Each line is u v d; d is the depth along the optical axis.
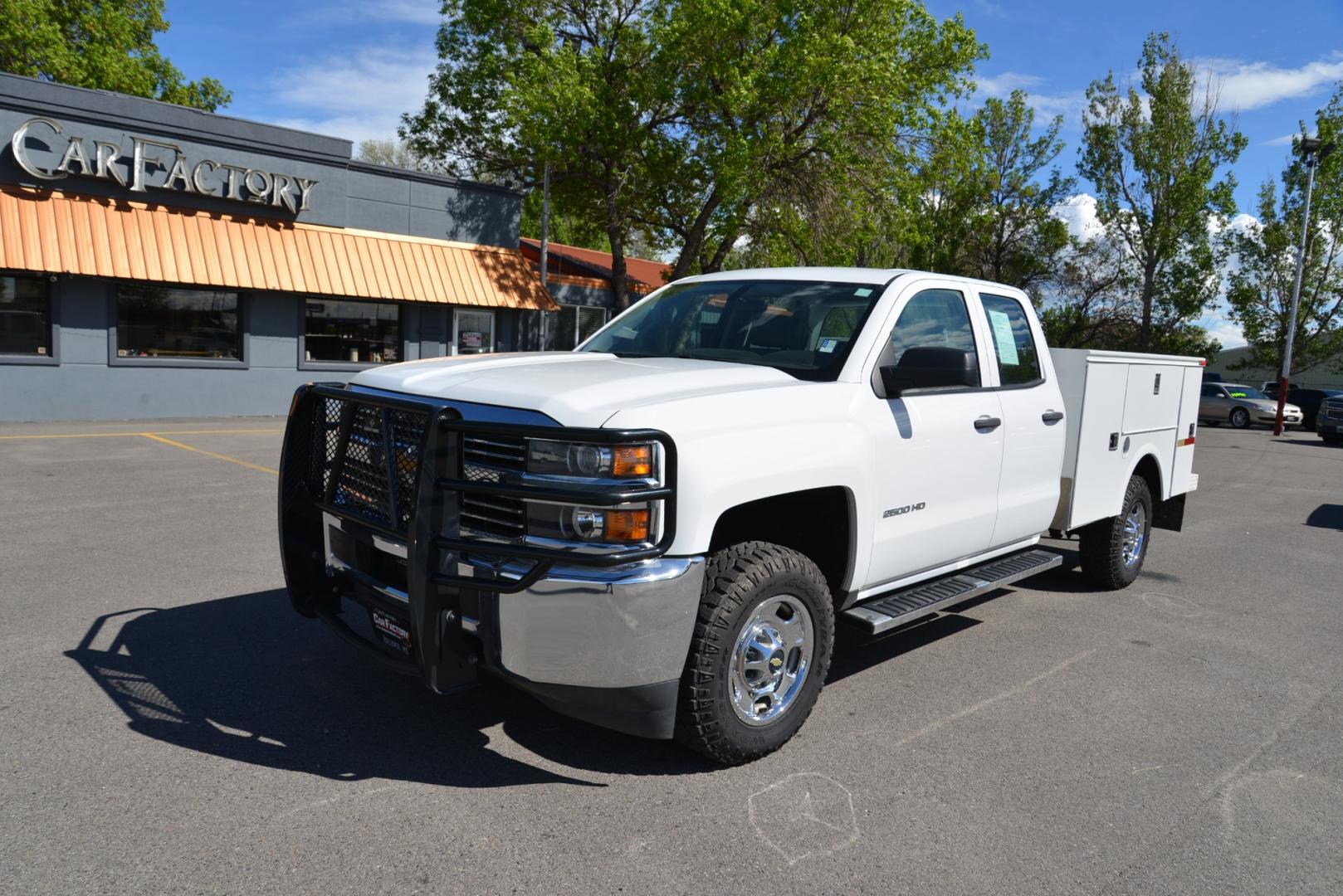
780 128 22.41
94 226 15.03
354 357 18.97
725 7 19.98
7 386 14.96
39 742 3.62
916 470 4.34
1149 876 3.01
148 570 6.20
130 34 33.16
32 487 9.15
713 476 3.31
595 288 24.53
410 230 19.27
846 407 3.98
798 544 4.24
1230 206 40.75
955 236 40.50
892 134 22.36
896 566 4.36
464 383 3.53
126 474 10.16
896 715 4.29
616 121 21.72
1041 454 5.37
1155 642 5.60
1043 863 3.06
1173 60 40.03
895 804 3.42
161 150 15.62
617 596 3.11
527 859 2.94
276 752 3.61
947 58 22.88
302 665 4.53
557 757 3.68
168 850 2.89
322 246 17.77
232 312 17.30
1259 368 48.25
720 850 3.04
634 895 2.76
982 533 4.95
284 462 4.00
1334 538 9.59
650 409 3.26
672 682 3.30
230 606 5.43
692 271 27.36
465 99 23.91
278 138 17.00
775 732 3.70
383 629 3.64
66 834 2.96
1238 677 5.02
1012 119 40.34
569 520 3.13
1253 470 16.55
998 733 4.12
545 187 21.72
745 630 3.55
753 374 3.91
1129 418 6.29
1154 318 43.12
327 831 3.05
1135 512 6.79
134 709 3.96
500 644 3.22
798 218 23.08
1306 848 3.23
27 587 5.70
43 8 28.83
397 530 3.42
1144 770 3.81
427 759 3.61
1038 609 6.27
